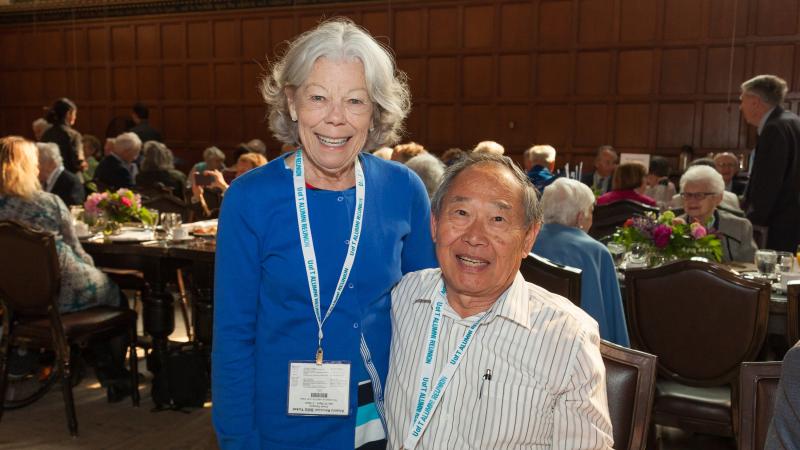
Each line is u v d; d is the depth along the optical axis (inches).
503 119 356.5
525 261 96.9
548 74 345.7
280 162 56.9
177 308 213.2
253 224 54.4
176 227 154.6
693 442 110.9
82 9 440.1
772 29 305.3
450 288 57.3
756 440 56.3
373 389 58.6
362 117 53.5
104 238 152.6
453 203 54.8
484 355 54.9
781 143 163.9
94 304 140.4
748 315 95.9
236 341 55.1
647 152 331.6
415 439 56.1
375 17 372.8
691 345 99.8
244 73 407.2
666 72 324.5
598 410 52.1
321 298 55.3
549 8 341.4
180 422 133.8
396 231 58.7
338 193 56.4
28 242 123.3
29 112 467.2
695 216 143.6
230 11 404.2
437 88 366.6
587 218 106.8
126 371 147.4
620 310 102.3
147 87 433.7
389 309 60.6
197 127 424.8
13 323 131.0
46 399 143.9
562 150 347.3
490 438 54.0
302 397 55.6
